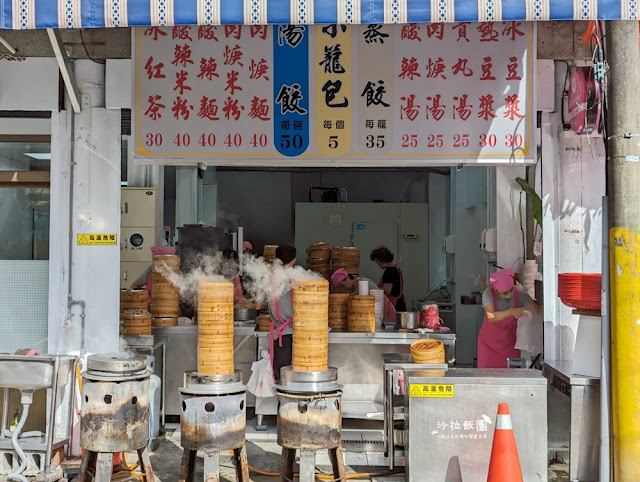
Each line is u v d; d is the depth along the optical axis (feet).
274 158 16.61
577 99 15.64
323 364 14.73
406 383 15.14
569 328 17.47
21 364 14.99
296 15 10.95
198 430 14.08
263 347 20.29
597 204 17.44
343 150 16.53
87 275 17.40
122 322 19.51
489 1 10.83
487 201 27.66
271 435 19.69
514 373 14.88
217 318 14.53
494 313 19.47
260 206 41.06
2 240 17.71
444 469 14.25
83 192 17.39
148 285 22.26
